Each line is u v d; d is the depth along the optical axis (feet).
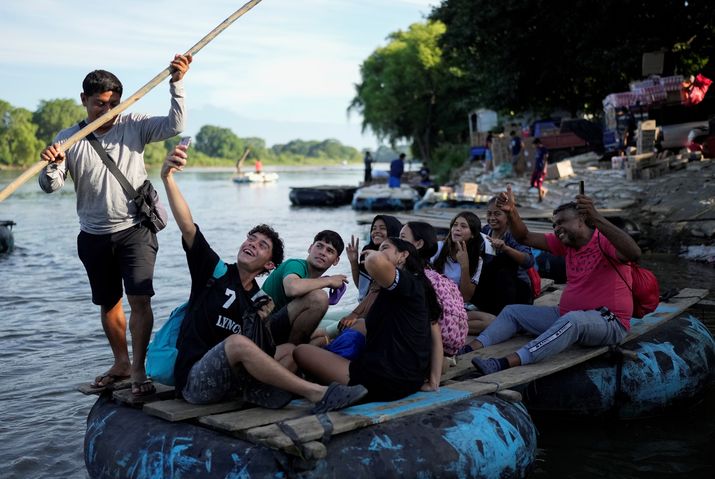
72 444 18.44
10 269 46.29
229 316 15.81
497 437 15.30
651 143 61.46
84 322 31.37
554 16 81.76
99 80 16.66
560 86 96.89
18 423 19.84
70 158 16.66
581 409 19.48
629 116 71.87
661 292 33.55
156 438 14.90
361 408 15.17
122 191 16.84
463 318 18.78
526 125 115.75
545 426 19.26
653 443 18.10
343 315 22.38
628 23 78.95
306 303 17.97
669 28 77.05
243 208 102.78
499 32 89.71
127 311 33.09
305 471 13.46
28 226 75.87
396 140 192.54
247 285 16.22
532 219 53.01
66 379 23.54
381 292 16.22
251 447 13.98
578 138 82.28
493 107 103.40
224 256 52.39
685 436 18.56
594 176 64.95
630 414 19.72
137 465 14.73
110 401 17.29
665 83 69.05
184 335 15.90
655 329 21.62
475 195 67.56
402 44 178.29
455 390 16.55
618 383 19.52
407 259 16.63
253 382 15.37
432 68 168.35
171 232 67.15
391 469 13.91
